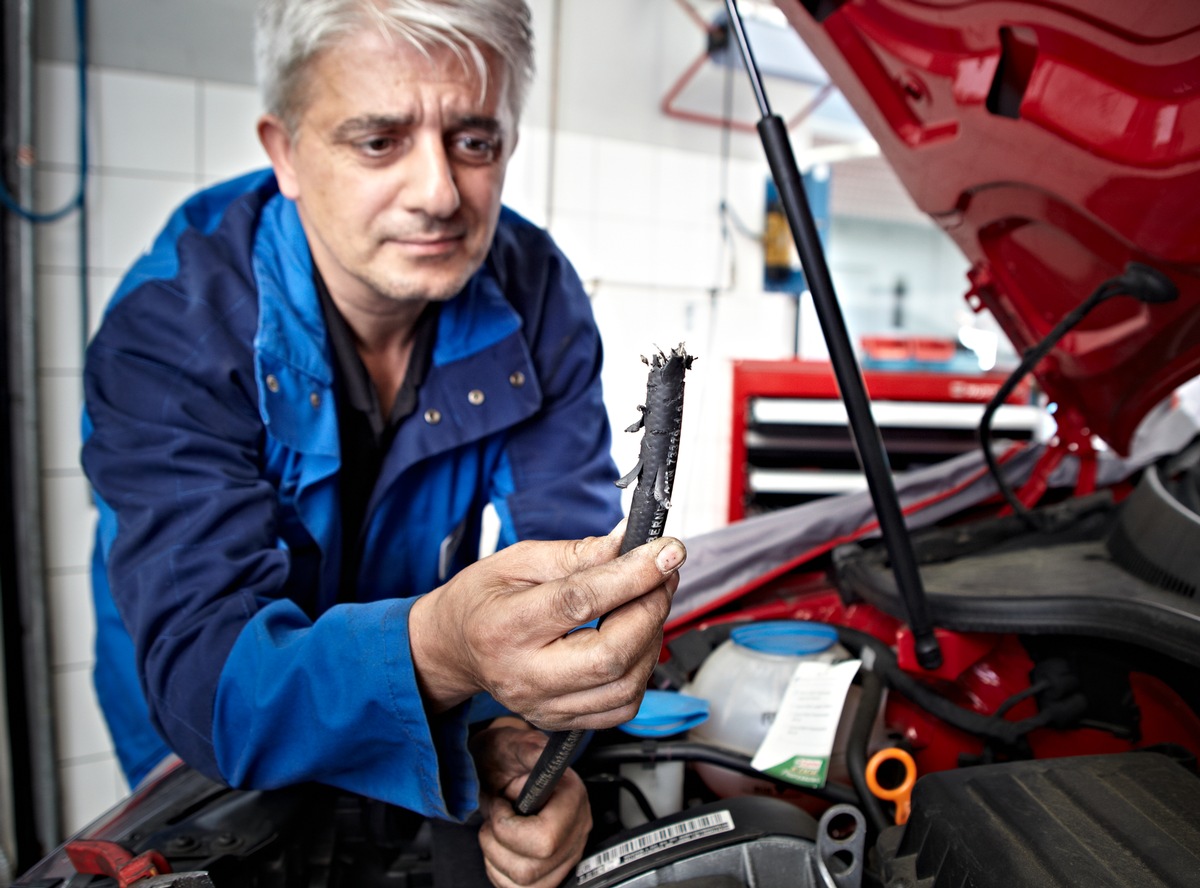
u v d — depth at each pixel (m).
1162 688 0.70
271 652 0.59
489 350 0.92
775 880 0.54
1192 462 1.02
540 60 2.51
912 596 0.72
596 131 2.63
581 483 0.96
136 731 1.11
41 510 1.94
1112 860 0.43
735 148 2.85
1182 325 0.74
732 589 0.97
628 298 2.73
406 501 0.94
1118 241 0.71
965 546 0.96
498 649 0.43
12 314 1.87
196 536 0.70
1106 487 1.24
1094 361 0.89
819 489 2.21
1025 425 2.30
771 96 2.84
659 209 2.76
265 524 0.74
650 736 0.71
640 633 0.40
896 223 4.36
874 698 0.73
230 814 0.64
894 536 0.71
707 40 2.55
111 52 1.98
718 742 0.75
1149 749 0.59
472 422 0.90
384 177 0.69
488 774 0.66
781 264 2.85
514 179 2.54
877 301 4.44
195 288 0.81
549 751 0.51
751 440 2.19
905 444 2.25
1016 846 0.45
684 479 2.77
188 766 0.78
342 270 0.80
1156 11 0.55
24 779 1.94
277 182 0.94
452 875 0.63
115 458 0.74
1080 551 0.87
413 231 0.70
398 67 0.64
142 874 0.53
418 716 0.52
